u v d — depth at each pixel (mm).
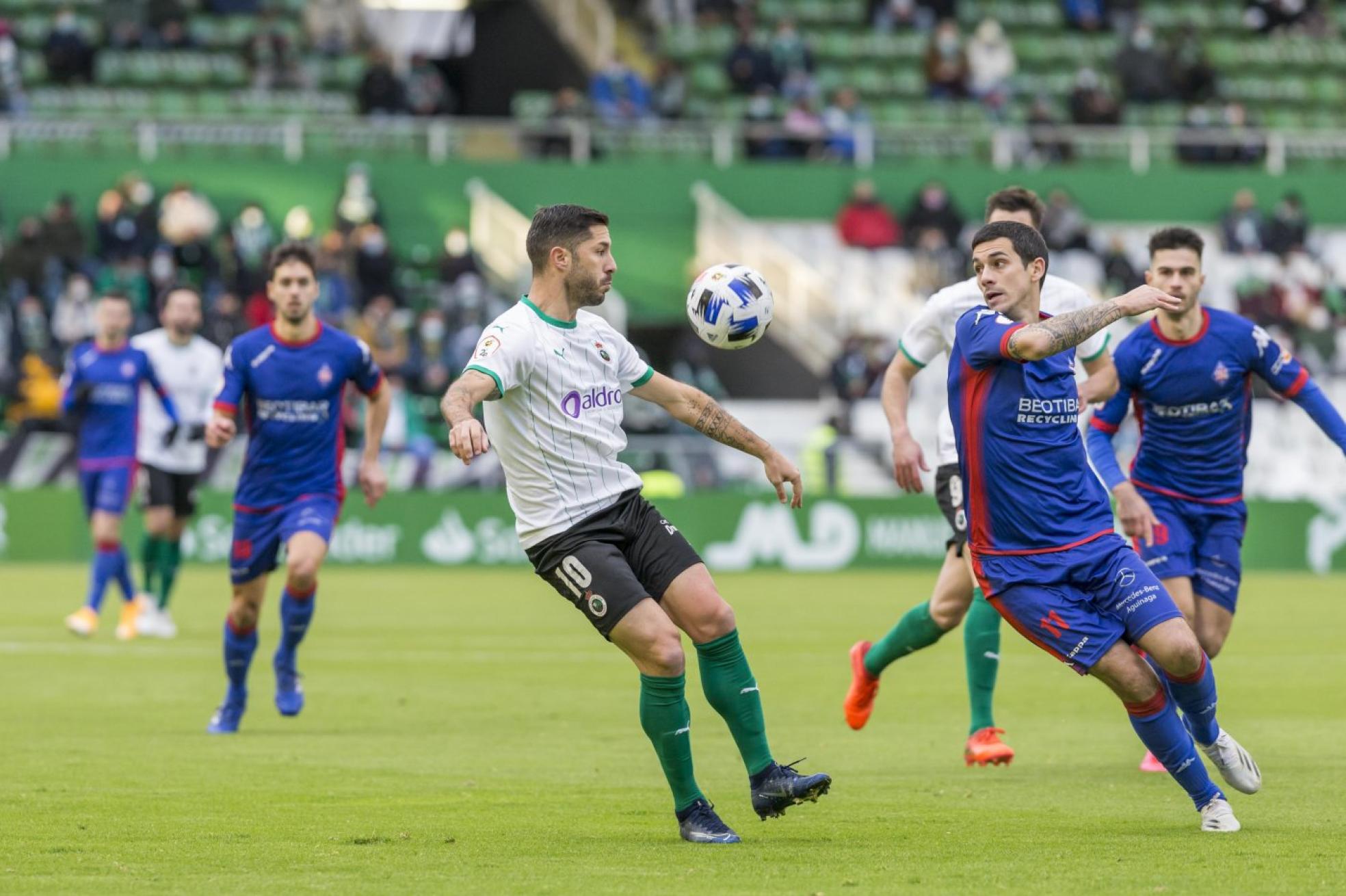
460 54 128750
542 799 22859
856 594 68625
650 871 17594
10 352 88062
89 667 41781
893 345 95125
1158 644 19766
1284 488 96875
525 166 102812
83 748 28062
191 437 49281
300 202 100062
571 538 19812
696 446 88438
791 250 104062
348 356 30703
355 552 83000
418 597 66062
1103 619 20125
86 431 48719
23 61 105625
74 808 21766
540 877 17281
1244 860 18172
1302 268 103188
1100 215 106375
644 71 118812
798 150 106000
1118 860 18250
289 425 30234
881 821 21125
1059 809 22141
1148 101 111438
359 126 102125
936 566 86438
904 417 27594
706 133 104938
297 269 30062
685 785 19656
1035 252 20406
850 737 30297
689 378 95062
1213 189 106875
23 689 37125
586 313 20734
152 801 22453
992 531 20453
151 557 49812
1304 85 115688
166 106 103375
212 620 55812
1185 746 20094
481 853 18750
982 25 113438
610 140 104438
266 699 35812
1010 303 20328
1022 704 35500
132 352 48594
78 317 88312
